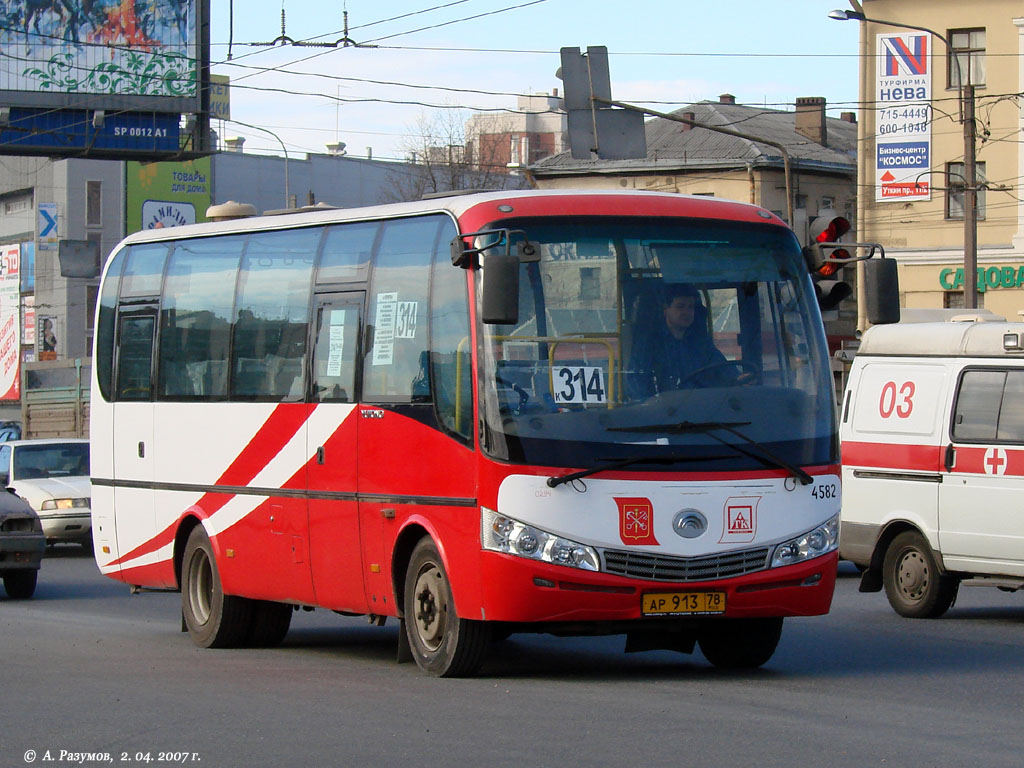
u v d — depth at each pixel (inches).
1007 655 959.0
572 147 1792.6
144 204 6043.3
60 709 753.0
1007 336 1195.3
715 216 847.1
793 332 844.6
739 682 824.3
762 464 809.5
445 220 853.8
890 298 864.9
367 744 639.8
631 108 1803.6
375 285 912.9
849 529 1290.6
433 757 608.1
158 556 1139.9
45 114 3489.2
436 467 830.5
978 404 1198.9
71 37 3491.6
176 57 3563.0
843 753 605.9
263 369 1019.3
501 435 786.2
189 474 1096.8
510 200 825.5
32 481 2103.8
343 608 931.3
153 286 1164.5
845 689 794.2
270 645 1091.3
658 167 4596.5
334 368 941.8
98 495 1222.9
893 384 1273.4
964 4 3597.4
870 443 1278.3
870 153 3740.2
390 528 872.9
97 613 1373.0
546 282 804.0
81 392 3398.1
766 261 850.1
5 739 669.9
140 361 1171.9
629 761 592.1
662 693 777.6
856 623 1175.0
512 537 779.4
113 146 3528.5
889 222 3725.4
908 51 3631.9
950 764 583.8
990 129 3582.7
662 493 788.0
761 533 804.6
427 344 852.6
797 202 4608.8
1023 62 3548.2
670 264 826.2
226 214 1134.4
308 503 958.4
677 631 865.5
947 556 1202.6
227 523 1049.5
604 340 804.0
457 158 5693.9
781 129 4960.6
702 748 617.9
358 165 6525.6
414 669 903.1
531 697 763.4
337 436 928.9
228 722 705.6
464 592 805.2
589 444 784.3
